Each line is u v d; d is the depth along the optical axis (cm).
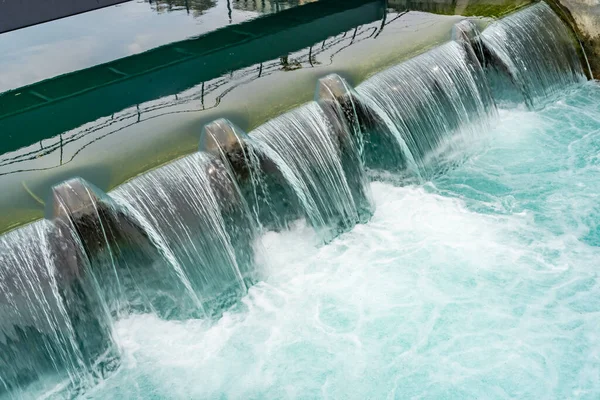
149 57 1281
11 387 741
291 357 841
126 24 1480
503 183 1150
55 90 1163
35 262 752
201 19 1487
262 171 929
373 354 841
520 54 1358
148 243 823
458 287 935
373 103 1068
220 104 1045
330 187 1004
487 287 932
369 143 1075
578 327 862
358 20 1412
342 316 896
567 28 1471
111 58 1291
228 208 895
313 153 985
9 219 791
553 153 1226
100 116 1040
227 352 848
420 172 1147
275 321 892
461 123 1212
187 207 860
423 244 1014
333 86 1029
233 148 899
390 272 965
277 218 970
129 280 831
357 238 1033
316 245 1009
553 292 918
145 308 862
